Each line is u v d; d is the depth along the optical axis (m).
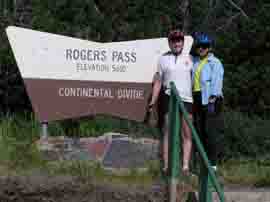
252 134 13.17
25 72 10.88
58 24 14.98
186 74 9.84
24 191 9.71
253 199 9.88
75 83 11.01
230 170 11.46
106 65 11.08
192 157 10.45
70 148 11.18
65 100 11.01
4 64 13.51
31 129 12.05
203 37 9.88
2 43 13.80
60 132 12.05
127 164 11.11
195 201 9.48
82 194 9.76
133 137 11.58
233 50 15.79
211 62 9.91
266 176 10.88
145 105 11.17
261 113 15.16
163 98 9.91
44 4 15.72
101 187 9.80
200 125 10.06
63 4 15.72
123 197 9.70
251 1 17.25
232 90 15.20
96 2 16.83
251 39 15.64
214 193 9.71
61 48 10.97
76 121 12.31
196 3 17.88
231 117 13.45
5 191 9.70
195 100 9.97
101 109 11.09
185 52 10.77
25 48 10.87
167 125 9.95
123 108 11.14
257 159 12.41
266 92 15.17
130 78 11.12
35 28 14.59
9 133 11.82
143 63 11.16
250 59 15.68
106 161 11.12
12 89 13.50
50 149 11.09
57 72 10.97
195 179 9.95
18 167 10.55
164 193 9.73
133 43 11.12
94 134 12.17
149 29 15.64
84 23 15.73
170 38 9.84
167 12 16.92
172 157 9.56
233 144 12.88
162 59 9.91
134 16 16.34
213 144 10.03
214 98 9.84
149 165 10.88
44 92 10.95
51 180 9.88
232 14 17.77
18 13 15.95
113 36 15.58
